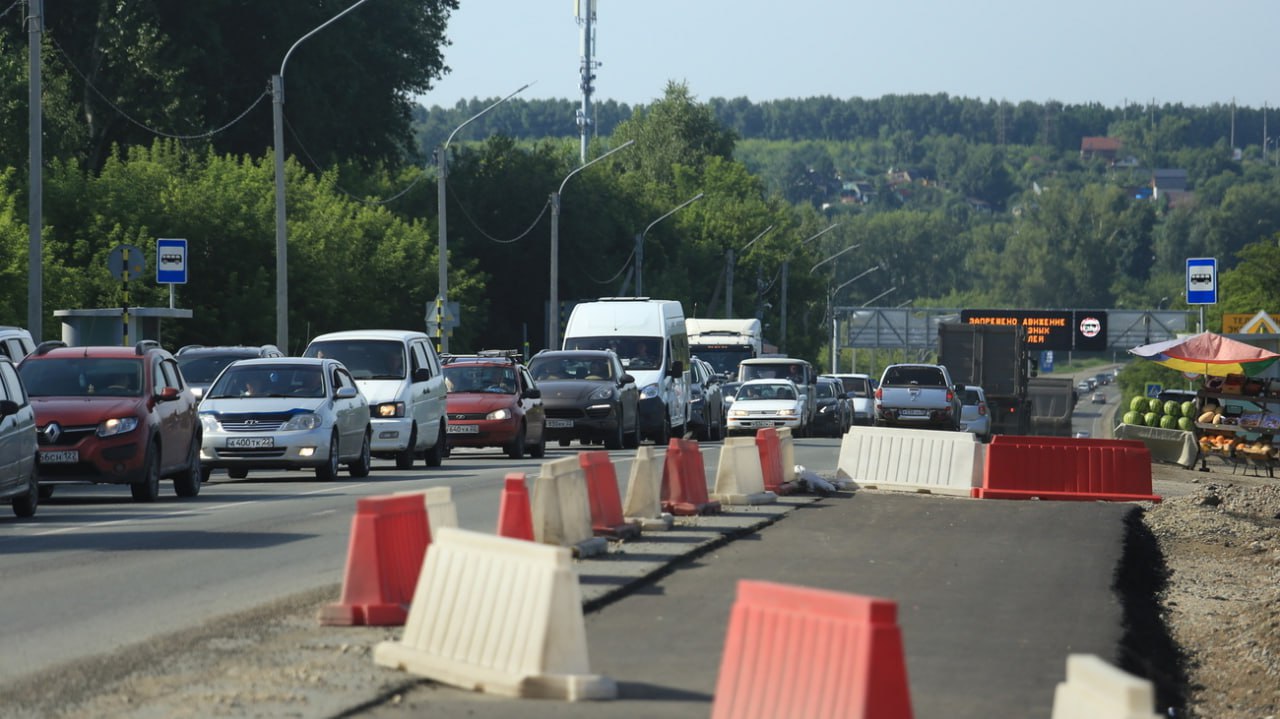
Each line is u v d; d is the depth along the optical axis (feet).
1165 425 515.91
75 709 99.55
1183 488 345.31
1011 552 200.44
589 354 463.01
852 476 304.91
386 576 132.46
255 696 103.30
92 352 270.87
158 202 647.15
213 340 643.45
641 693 107.34
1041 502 283.59
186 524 218.18
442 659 111.04
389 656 113.80
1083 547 208.54
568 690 104.17
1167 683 130.62
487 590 110.52
